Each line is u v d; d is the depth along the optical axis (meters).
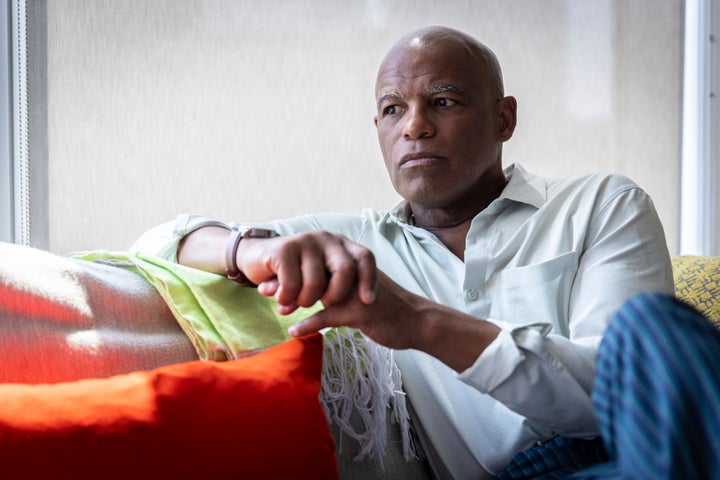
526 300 1.33
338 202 1.96
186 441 0.85
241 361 1.00
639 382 0.69
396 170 1.42
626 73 2.28
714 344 0.68
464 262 1.43
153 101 1.78
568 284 1.34
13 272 0.98
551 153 2.19
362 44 1.98
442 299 1.40
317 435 0.95
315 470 0.93
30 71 1.68
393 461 1.27
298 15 1.91
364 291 0.94
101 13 1.74
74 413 0.82
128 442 0.82
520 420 1.22
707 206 2.39
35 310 0.98
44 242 1.70
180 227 1.28
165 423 0.86
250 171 1.87
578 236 1.35
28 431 0.78
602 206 1.37
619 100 2.27
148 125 1.77
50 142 1.70
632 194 1.38
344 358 1.21
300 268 0.96
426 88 1.38
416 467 1.31
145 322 1.11
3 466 0.75
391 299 1.00
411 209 1.54
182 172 1.80
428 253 1.48
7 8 1.65
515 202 1.44
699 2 2.37
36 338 0.97
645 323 0.71
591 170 2.24
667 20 2.33
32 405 0.81
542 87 2.18
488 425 1.26
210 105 1.83
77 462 0.78
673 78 2.34
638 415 0.68
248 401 0.93
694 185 2.38
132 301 1.11
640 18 2.29
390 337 0.99
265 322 1.18
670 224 2.35
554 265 1.33
